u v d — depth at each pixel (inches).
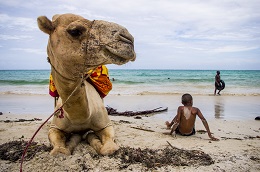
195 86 1007.6
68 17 132.9
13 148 183.0
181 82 1251.2
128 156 167.0
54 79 143.9
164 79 1504.7
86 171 149.2
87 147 184.9
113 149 170.7
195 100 579.2
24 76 2016.5
